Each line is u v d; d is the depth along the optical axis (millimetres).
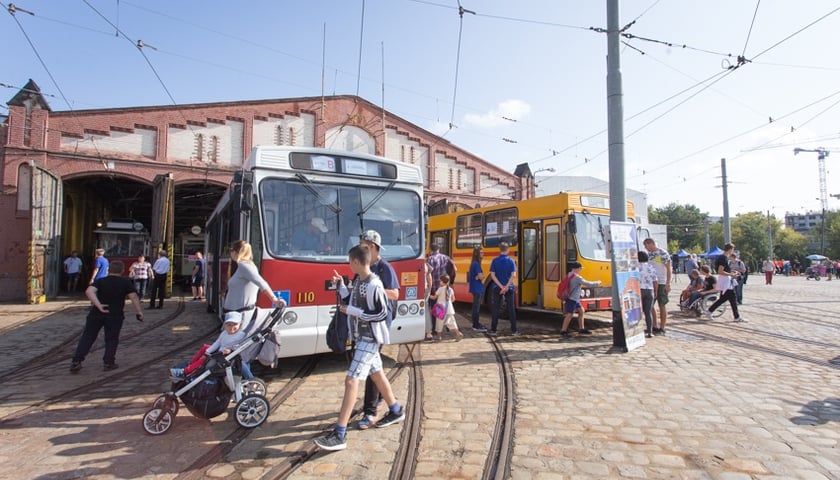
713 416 4879
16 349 8719
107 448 4152
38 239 16688
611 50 8914
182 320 12539
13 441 4316
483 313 14031
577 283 9766
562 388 5906
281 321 6082
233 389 4605
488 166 30969
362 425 4543
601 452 4012
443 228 16031
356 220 6840
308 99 24625
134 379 6551
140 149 20625
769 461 3818
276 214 6312
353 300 4379
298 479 3555
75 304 16062
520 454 3980
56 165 18828
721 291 11922
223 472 3670
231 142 22688
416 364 7242
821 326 10945
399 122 27688
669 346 8562
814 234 85500
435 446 4160
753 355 7777
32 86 18469
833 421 4730
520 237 12398
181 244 25547
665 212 91250
